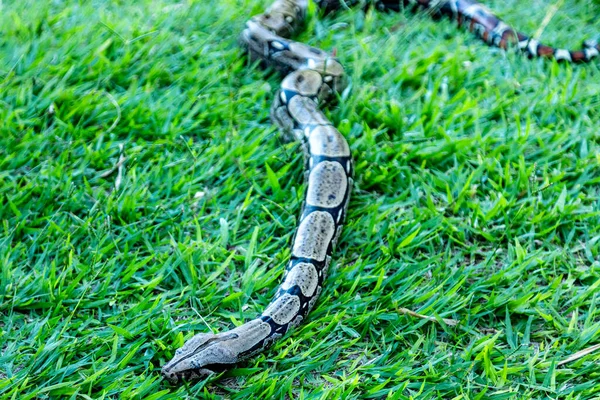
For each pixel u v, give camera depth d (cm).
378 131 179
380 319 157
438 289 159
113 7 204
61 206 167
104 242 164
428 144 178
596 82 190
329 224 164
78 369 151
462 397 149
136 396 148
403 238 165
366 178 173
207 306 158
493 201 171
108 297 158
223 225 165
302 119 177
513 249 165
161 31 196
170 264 162
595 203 171
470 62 194
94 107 181
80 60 188
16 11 198
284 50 191
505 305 158
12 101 181
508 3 210
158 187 172
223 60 191
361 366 152
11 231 163
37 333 153
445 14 206
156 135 179
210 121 182
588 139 179
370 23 202
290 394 149
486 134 180
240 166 174
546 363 152
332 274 162
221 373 150
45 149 175
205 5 204
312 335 156
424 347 154
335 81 186
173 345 153
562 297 160
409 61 193
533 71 192
